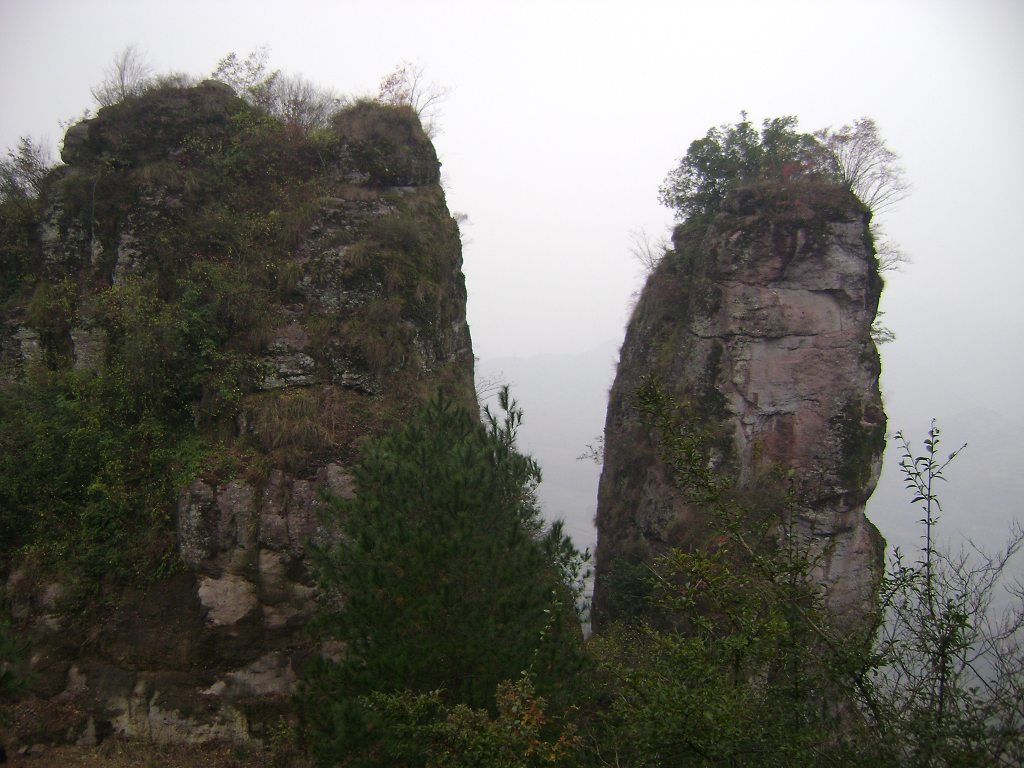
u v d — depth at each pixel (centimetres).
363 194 2156
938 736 737
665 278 3103
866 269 2617
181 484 1689
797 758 781
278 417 1752
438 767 885
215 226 1984
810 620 852
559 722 1048
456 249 2370
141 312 1848
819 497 2505
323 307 1936
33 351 1927
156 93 2156
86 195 2005
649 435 2844
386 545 1138
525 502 1394
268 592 1638
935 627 788
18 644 1330
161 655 1605
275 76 2352
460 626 1073
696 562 913
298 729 1271
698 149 3170
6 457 1706
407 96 2489
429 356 2066
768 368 2600
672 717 778
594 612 2905
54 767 1471
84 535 1683
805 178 2766
